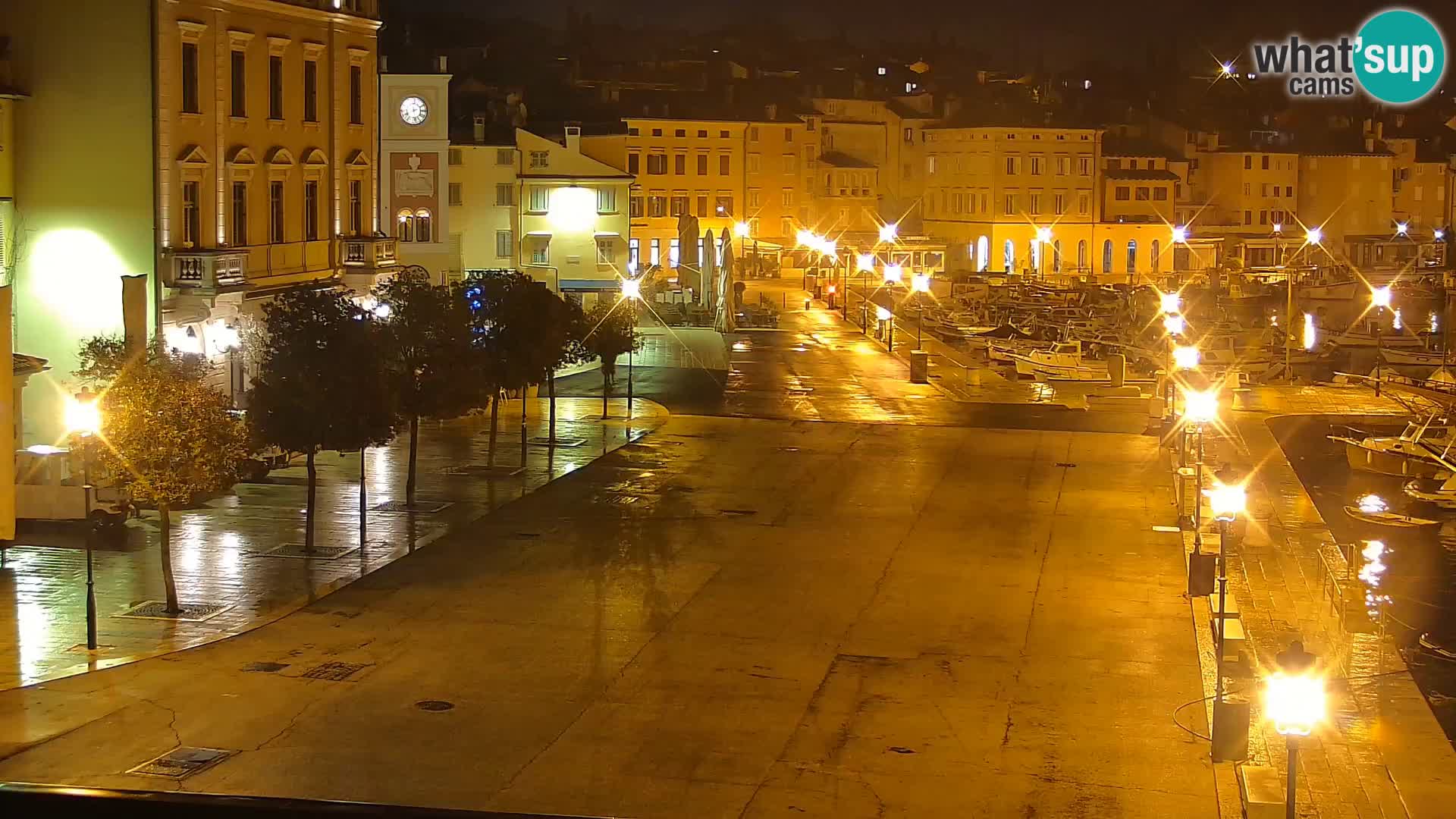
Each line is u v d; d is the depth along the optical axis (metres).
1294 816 20.41
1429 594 47.31
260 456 53.84
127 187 54.16
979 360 105.31
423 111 104.56
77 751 26.67
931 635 35.84
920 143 178.25
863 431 69.12
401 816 5.80
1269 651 36.34
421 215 105.38
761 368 91.44
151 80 53.78
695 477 56.56
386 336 45.22
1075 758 27.58
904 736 28.67
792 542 45.75
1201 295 156.00
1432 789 27.05
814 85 173.75
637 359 91.75
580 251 124.38
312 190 66.06
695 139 157.88
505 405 74.44
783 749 27.80
